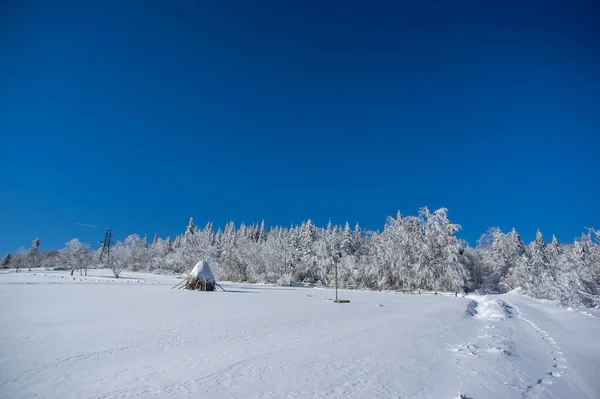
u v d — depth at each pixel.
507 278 45.53
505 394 5.87
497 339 10.91
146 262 81.00
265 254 55.19
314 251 59.34
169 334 10.03
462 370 7.18
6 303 16.53
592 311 21.75
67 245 60.44
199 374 6.34
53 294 21.86
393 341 9.93
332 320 13.95
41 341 8.75
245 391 5.50
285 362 7.28
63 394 5.25
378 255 49.50
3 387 5.50
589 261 31.83
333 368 6.95
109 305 16.83
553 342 11.07
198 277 31.38
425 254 44.69
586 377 7.23
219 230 111.00
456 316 16.77
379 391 5.72
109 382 5.82
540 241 54.94
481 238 53.00
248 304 19.75
